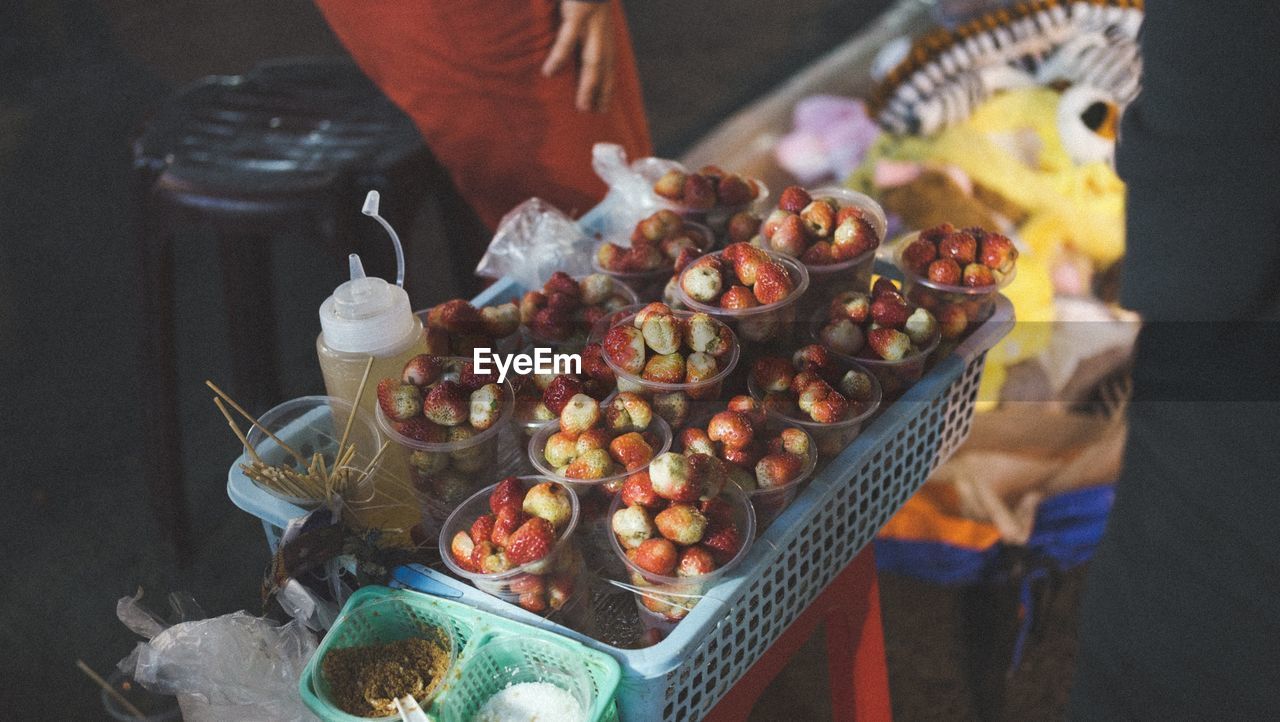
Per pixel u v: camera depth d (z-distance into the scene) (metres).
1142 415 1.15
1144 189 1.07
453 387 1.07
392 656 1.01
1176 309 1.08
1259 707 1.11
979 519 1.80
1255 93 0.99
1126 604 1.19
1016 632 1.73
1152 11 1.04
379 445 1.11
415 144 1.70
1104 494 1.78
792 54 2.91
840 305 1.21
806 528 1.09
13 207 2.79
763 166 2.07
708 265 1.17
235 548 1.91
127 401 2.25
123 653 1.78
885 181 1.93
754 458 1.09
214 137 1.72
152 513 1.99
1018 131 1.85
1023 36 1.83
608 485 1.05
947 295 1.24
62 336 2.41
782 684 1.74
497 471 1.13
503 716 1.00
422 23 1.65
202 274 2.58
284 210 1.62
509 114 1.72
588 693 0.97
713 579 1.02
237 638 1.03
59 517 2.00
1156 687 1.17
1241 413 1.07
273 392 2.09
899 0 2.04
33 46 3.42
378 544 1.07
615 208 1.43
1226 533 1.09
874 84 2.00
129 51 3.38
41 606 1.85
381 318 1.10
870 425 1.17
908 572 1.82
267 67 1.86
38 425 2.20
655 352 1.11
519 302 1.31
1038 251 1.83
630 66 1.87
